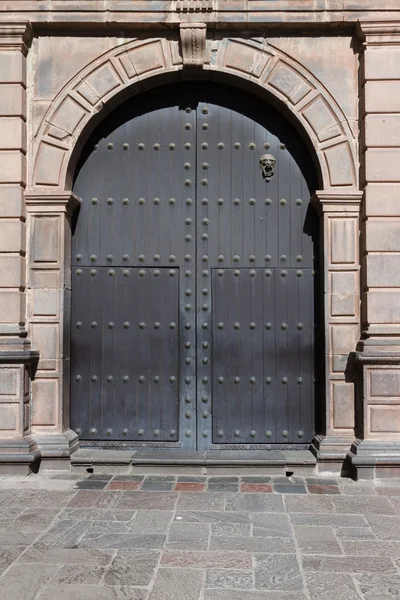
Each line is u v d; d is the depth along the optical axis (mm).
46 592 3713
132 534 4641
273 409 6730
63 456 6340
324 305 6488
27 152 6578
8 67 6461
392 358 6105
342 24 6488
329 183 6520
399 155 6348
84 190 6840
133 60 6613
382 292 6273
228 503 5398
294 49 6594
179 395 6762
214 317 6781
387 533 4684
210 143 6836
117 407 6773
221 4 6480
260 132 6820
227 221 6816
